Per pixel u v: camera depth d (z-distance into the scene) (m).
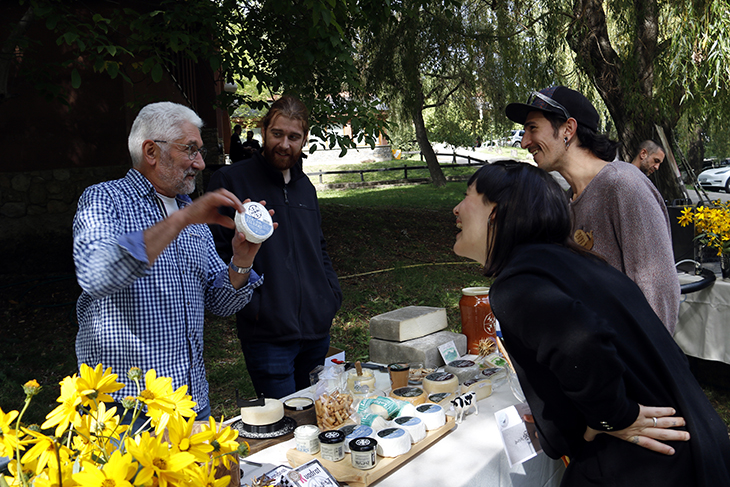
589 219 1.98
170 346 1.75
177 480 0.75
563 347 1.13
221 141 14.93
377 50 12.03
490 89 14.46
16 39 5.46
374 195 17.22
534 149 2.19
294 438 1.69
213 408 4.23
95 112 7.47
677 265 4.20
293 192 2.70
